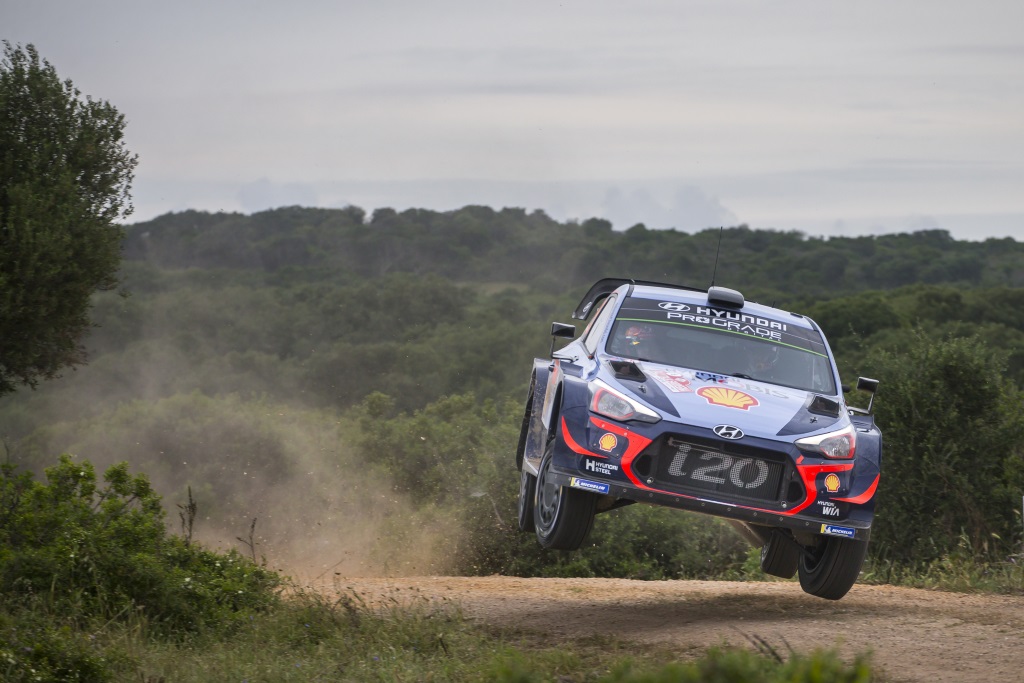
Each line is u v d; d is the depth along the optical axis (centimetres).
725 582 4472
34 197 4972
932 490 5138
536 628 2631
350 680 2053
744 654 1162
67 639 2230
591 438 2592
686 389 2717
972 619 2683
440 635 2408
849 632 2458
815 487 2569
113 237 5341
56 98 5300
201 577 3041
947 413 5222
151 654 2291
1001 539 4684
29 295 4944
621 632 2547
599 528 6831
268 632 2559
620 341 3008
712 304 3219
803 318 3312
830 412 2784
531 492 3203
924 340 5694
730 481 2567
